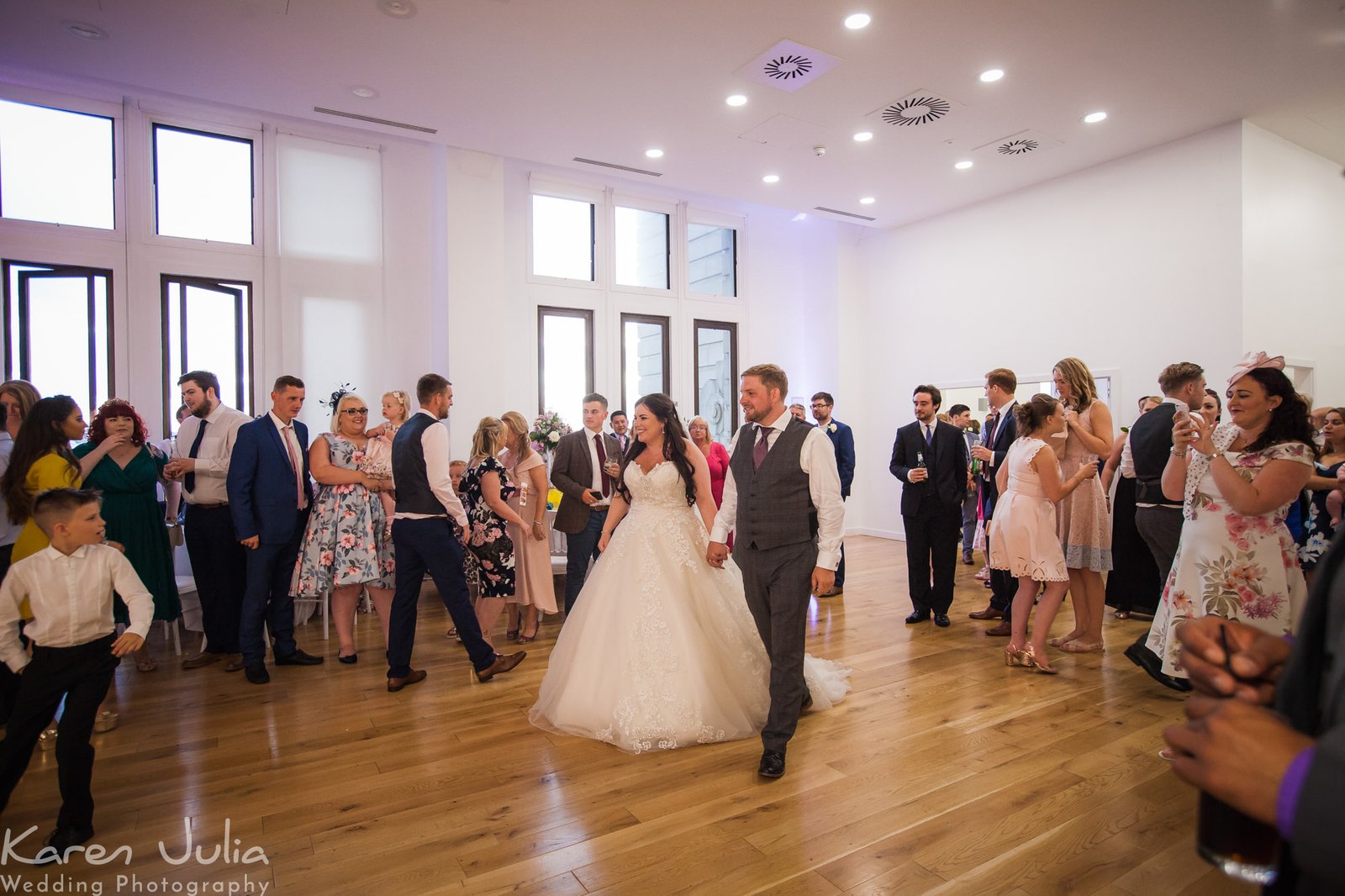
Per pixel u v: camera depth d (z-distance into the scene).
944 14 4.24
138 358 5.88
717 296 9.20
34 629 2.09
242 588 4.07
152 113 5.93
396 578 3.49
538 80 5.04
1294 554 2.58
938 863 1.98
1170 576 2.87
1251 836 0.63
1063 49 4.66
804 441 2.64
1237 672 0.69
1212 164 6.01
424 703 3.30
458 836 2.13
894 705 3.21
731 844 2.08
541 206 7.94
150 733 2.95
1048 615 3.66
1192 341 6.16
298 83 5.09
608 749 2.77
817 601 5.45
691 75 4.96
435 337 6.97
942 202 7.88
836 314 9.30
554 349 8.00
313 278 6.53
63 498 2.10
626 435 6.08
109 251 5.80
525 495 4.47
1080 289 6.96
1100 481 4.02
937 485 4.61
